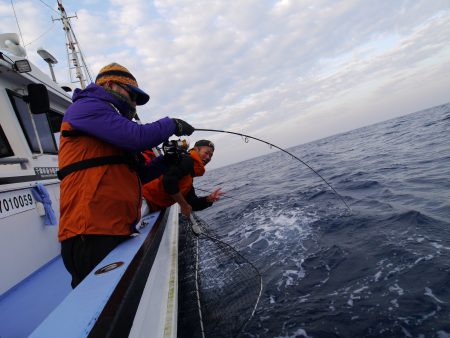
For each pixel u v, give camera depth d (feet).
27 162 9.15
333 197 20.38
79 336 2.30
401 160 31.17
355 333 6.57
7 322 5.46
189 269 10.23
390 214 13.69
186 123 5.55
